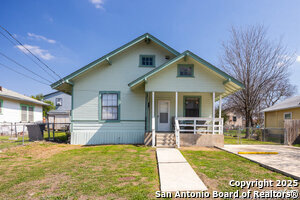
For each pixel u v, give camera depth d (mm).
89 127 10289
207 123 11109
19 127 16547
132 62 10805
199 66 9617
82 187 3645
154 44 10977
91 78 10547
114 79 10625
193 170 4738
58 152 7520
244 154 6855
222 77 9227
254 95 16250
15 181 4020
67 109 29859
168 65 9172
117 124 10367
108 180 4035
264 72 16109
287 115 15594
